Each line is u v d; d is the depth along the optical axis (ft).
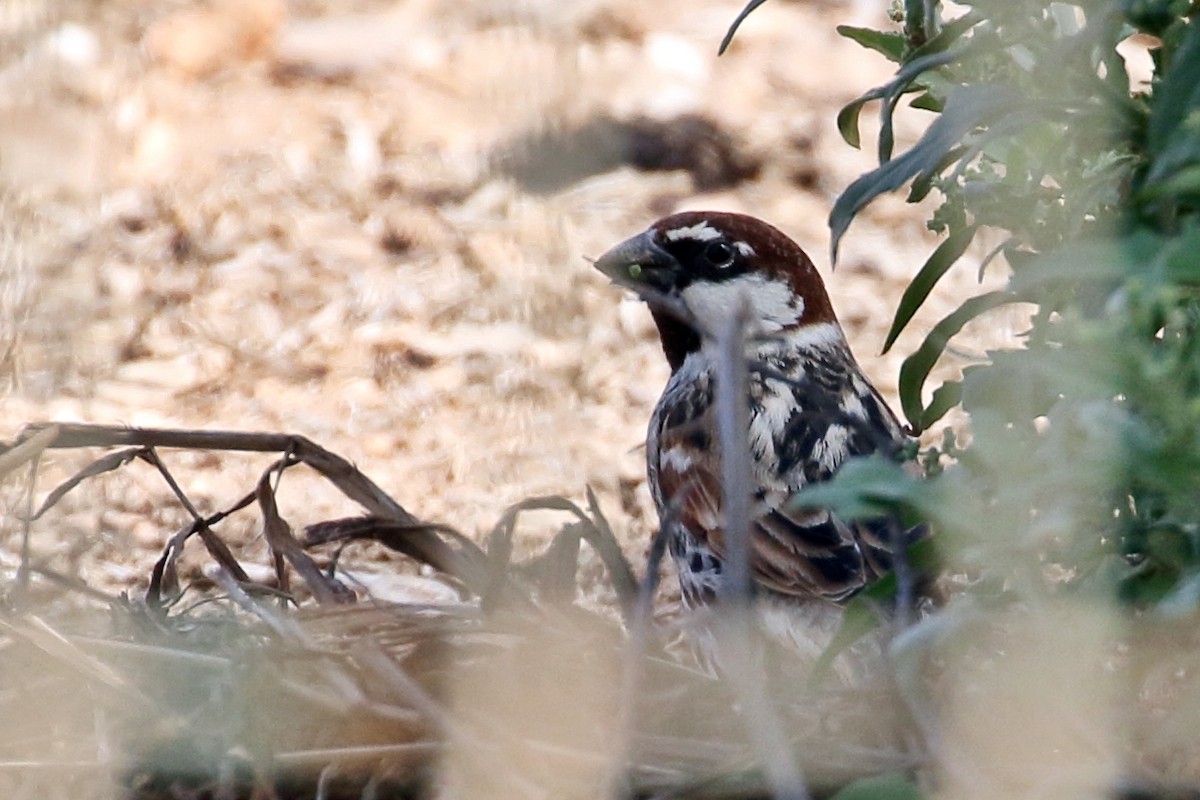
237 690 23.06
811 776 21.18
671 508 19.47
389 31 64.13
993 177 23.47
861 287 50.03
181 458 40.34
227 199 51.83
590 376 45.57
